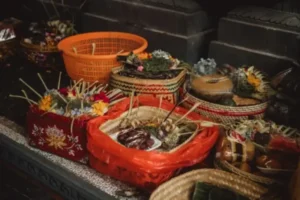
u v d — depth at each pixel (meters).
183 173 2.02
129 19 3.06
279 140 2.02
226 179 1.93
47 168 2.26
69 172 2.16
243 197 1.85
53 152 2.25
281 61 2.50
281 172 1.93
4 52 3.44
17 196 2.56
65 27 3.29
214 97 2.27
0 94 2.88
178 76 2.41
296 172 1.78
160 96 2.36
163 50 2.90
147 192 1.99
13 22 3.62
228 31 2.67
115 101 2.30
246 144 2.02
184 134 2.12
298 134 2.14
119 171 2.00
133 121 2.17
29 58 3.26
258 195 1.87
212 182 1.95
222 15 2.93
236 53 2.64
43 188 2.37
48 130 2.21
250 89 2.37
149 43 2.96
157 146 2.03
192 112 2.23
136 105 2.29
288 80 2.33
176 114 2.21
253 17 2.58
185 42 2.78
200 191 1.89
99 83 2.57
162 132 2.08
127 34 2.85
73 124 2.12
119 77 2.40
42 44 3.15
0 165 2.59
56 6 3.60
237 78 2.40
